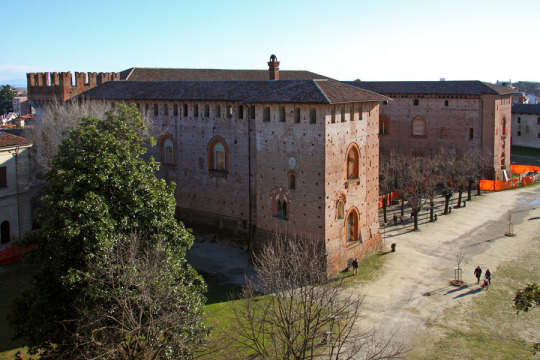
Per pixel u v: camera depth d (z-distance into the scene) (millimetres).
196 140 68188
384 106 105500
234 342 39031
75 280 32000
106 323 32406
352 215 58000
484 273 55406
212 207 67500
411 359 38469
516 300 30250
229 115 63625
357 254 58000
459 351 39594
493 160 95188
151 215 38156
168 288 33719
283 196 55719
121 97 76438
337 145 53500
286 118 54344
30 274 53469
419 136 101625
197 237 68938
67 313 34344
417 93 100438
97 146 37562
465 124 96250
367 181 59531
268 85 61406
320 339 39812
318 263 46969
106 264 32938
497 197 89500
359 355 38469
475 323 44281
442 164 87062
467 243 65438
